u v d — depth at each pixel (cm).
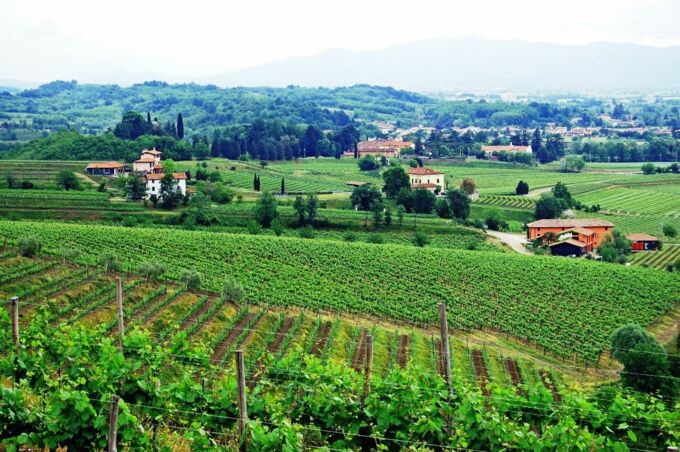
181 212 13088
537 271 9538
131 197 14000
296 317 6881
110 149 19750
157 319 5944
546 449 2436
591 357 6731
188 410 2583
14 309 2836
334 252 9894
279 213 13512
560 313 8100
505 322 7619
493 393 2697
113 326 5497
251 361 4906
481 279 9125
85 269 7150
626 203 17950
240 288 6975
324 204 15250
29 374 2625
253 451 2358
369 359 2609
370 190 14875
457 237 13262
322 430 2564
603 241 12825
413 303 7994
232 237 10294
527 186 18375
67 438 2366
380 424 2511
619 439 2672
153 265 7256
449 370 2653
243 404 2386
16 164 17450
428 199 14875
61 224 10475
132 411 2572
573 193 19200
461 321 7469
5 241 8019
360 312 7569
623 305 8506
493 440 2462
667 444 2611
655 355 5334
